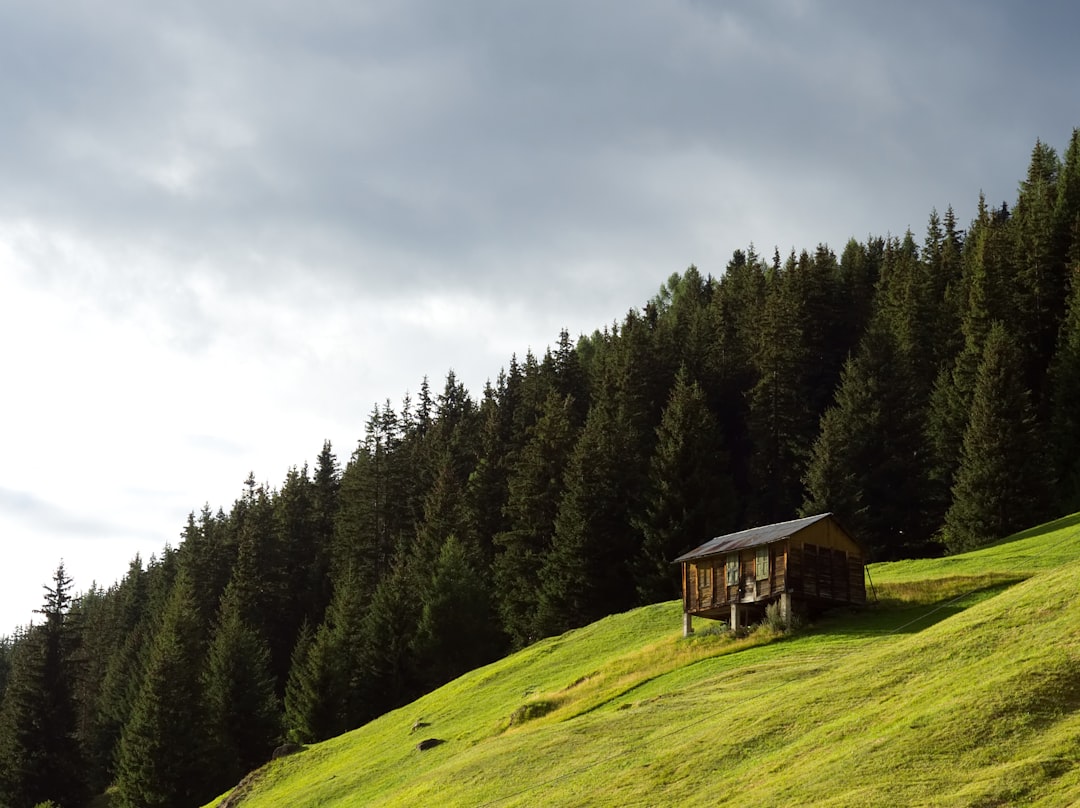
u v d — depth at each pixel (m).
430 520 121.38
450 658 99.38
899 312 129.25
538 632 95.44
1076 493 91.38
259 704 98.31
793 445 113.69
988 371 95.25
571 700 56.88
